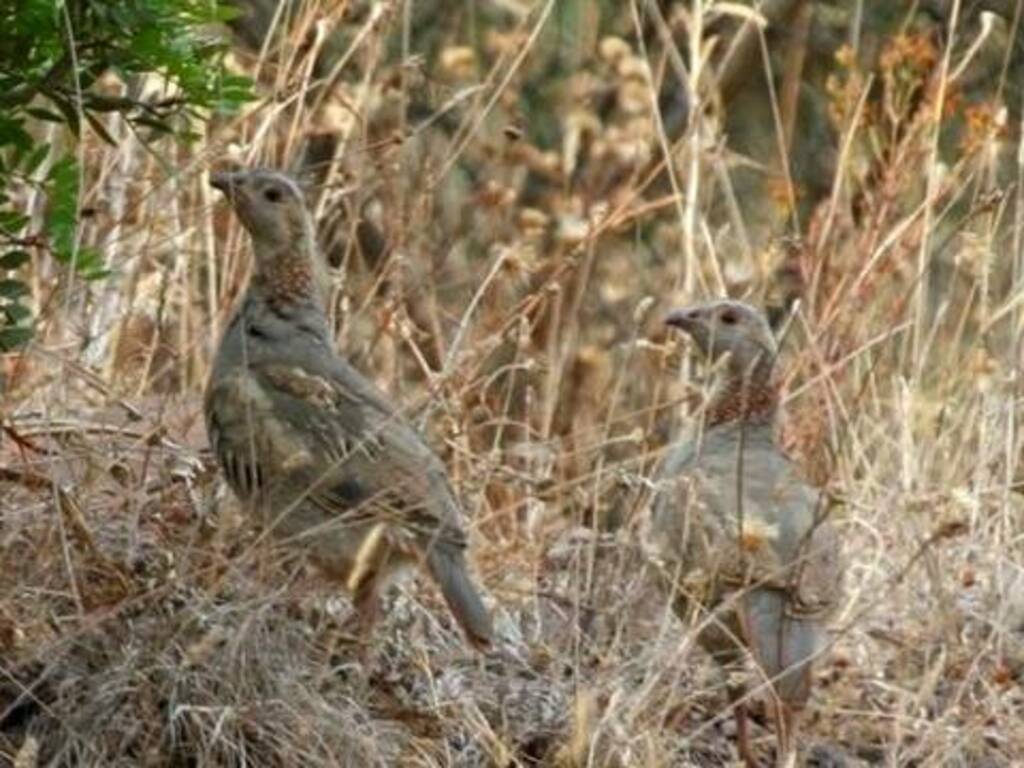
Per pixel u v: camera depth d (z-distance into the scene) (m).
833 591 11.63
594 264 17.23
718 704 11.98
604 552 12.44
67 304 11.98
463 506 12.86
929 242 16.25
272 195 11.71
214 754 10.84
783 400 13.76
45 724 10.82
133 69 10.95
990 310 17.47
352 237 14.02
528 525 12.66
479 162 17.84
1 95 10.91
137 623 11.00
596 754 11.08
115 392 12.51
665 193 18.50
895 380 14.63
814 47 21.67
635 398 16.05
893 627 12.65
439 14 19.27
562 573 12.45
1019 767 11.84
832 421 13.98
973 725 11.73
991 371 14.85
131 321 13.34
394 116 17.55
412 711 11.27
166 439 12.31
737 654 11.77
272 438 11.41
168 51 10.88
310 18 14.21
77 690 10.86
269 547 11.27
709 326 12.73
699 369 14.76
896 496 13.45
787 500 11.90
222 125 14.91
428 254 14.98
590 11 19.75
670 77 20.20
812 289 14.87
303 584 11.48
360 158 14.35
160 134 11.97
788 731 11.38
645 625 12.11
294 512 11.41
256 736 10.91
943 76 15.37
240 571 11.20
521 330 13.41
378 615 11.56
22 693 10.72
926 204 14.95
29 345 12.08
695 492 11.87
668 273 17.64
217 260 14.45
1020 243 16.02
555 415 15.67
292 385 11.48
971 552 13.34
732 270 16.56
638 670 11.71
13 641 10.95
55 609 11.16
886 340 14.89
